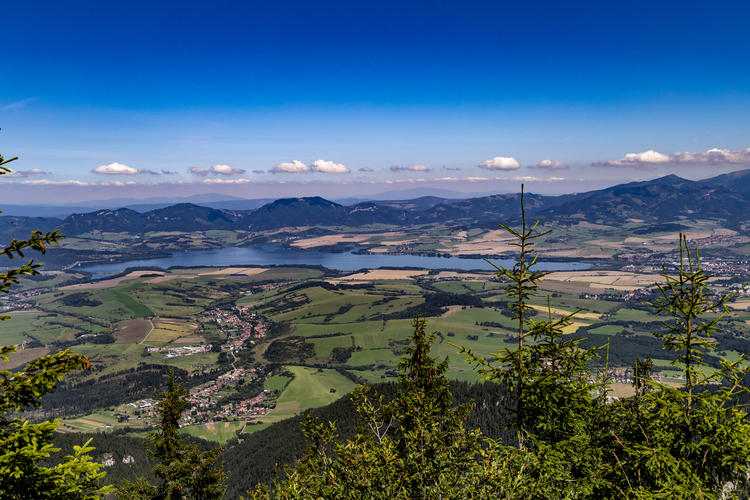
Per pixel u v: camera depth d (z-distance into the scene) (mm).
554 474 13344
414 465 14938
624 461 13562
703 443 12898
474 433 15812
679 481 12883
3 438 11266
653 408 15000
